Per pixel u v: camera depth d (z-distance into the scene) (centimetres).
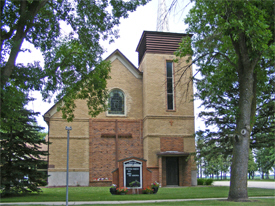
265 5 1573
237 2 1460
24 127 2058
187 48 1852
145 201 1582
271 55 1545
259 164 5731
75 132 3100
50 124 3053
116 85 3278
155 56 3167
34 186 2031
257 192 2030
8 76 1338
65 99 1988
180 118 3091
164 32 3225
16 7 1550
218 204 1360
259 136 2625
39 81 1541
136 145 3188
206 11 1616
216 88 1995
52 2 1775
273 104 2381
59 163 3000
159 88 3112
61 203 1532
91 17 1838
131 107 3262
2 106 1410
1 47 1370
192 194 1942
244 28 1480
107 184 3056
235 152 1568
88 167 3058
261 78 1928
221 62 1980
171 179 2989
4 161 1911
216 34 1747
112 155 3125
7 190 1923
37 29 1695
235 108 1670
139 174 2045
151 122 3033
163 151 3000
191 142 3061
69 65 1895
